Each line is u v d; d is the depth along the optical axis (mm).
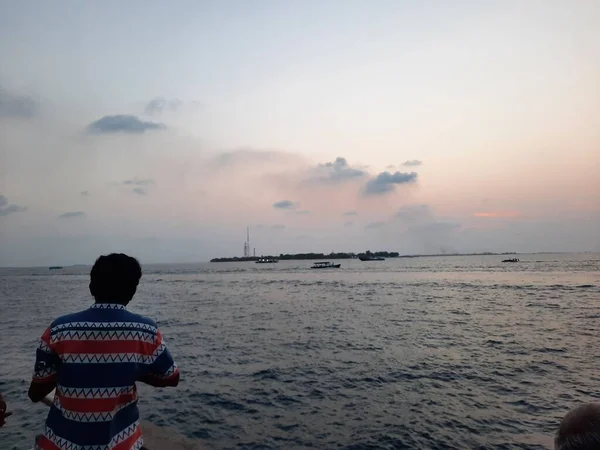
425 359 15633
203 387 12570
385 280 77812
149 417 10250
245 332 22594
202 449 5734
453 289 52125
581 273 87062
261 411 10555
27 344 19781
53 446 2811
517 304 34094
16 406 10727
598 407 1891
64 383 2826
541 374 13445
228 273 144125
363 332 21953
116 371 2840
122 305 3064
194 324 26047
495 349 17281
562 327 22594
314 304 37625
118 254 3197
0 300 48875
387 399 11266
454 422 9617
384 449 8375
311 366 14836
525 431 9078
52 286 83375
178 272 168750
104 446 2779
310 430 9375
